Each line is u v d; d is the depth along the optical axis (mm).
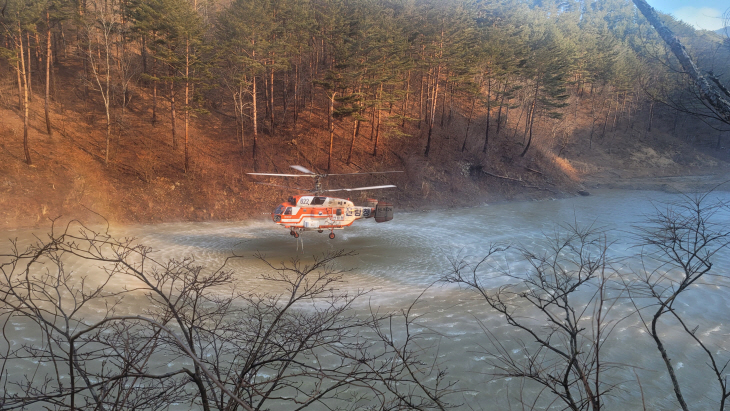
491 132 48844
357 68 33938
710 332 9375
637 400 6840
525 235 21922
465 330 9617
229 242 20266
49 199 23531
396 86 46312
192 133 33594
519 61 46625
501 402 6625
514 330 9555
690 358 8281
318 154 35938
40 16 28844
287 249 18922
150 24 27906
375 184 35125
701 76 2791
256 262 16484
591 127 64188
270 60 35688
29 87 30453
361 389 6816
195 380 3039
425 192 35719
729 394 2844
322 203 18891
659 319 10016
